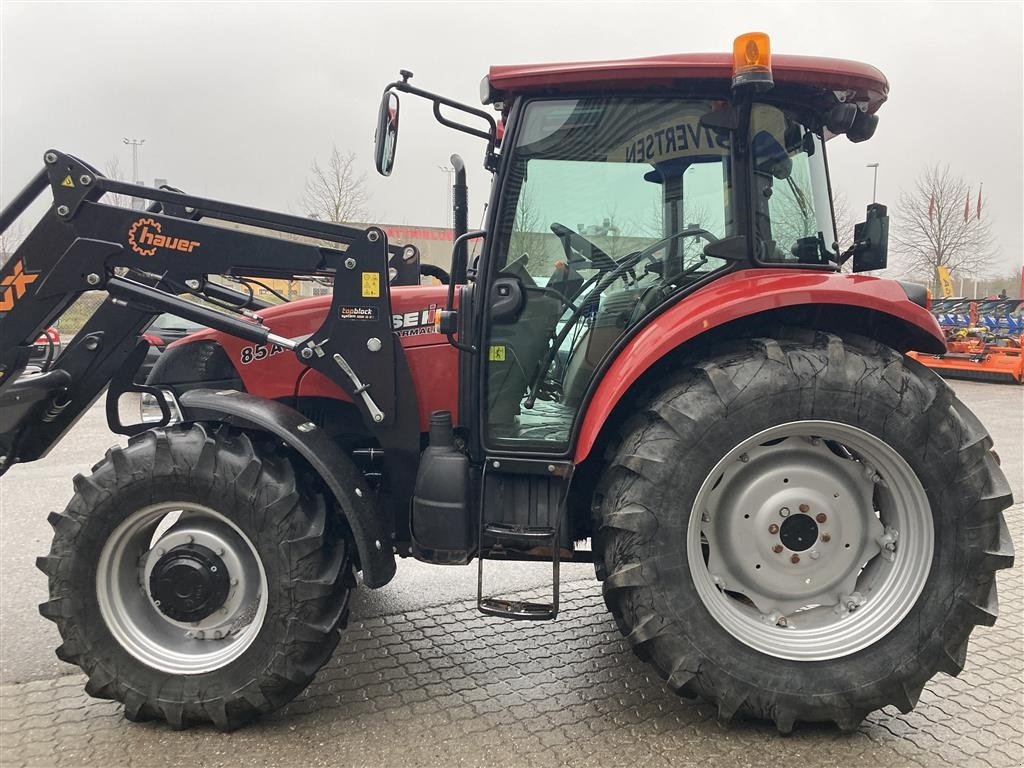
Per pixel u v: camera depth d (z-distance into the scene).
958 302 14.32
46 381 2.73
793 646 2.34
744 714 2.35
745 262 2.50
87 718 2.48
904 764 2.22
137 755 2.27
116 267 2.63
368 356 2.62
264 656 2.33
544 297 2.59
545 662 2.86
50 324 2.72
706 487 2.30
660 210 2.53
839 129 2.59
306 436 2.47
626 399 2.58
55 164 2.56
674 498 2.27
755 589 2.44
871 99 2.53
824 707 2.29
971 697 2.61
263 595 2.36
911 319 2.33
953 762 2.23
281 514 2.33
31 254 2.62
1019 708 2.54
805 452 2.39
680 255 2.54
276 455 2.48
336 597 2.43
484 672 2.78
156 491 2.36
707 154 2.49
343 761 2.23
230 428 2.55
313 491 2.48
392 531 2.84
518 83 2.43
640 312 2.58
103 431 7.71
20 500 5.23
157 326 8.62
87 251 2.60
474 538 2.61
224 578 2.44
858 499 2.42
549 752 2.27
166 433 2.42
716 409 2.25
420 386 2.78
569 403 2.62
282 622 2.33
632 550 2.29
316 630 2.34
